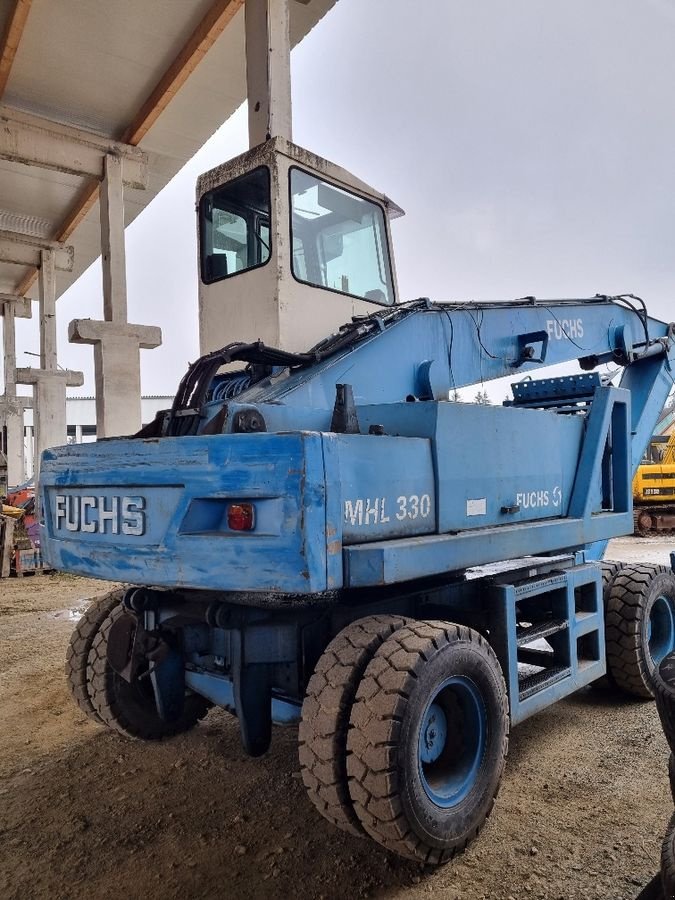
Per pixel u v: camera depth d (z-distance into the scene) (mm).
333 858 2697
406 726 2385
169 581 2564
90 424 54281
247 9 8305
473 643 2773
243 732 2857
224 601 2984
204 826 2971
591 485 4113
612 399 4332
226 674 3234
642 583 4445
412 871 2598
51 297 19031
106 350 11938
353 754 2379
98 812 3109
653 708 4316
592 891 2451
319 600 3033
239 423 2695
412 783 2402
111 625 3672
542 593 3770
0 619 7191
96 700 3707
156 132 13133
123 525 2752
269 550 2332
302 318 4090
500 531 3189
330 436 2391
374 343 3602
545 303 5008
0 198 16469
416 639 2564
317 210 4324
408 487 2779
